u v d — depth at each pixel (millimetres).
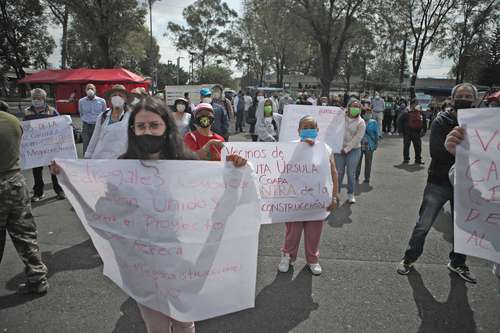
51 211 5441
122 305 3014
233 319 2836
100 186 1910
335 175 3582
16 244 3094
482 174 2471
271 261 3891
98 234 1954
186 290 1895
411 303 3086
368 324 2789
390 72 54781
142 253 1898
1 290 3232
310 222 3551
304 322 2807
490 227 2463
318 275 3564
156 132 1896
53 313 2893
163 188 1892
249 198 1963
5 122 2906
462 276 3494
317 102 16266
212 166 1919
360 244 4348
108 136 4465
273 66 60000
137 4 30391
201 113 3342
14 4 35750
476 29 34406
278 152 3406
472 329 2744
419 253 3492
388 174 8789
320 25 28031
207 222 1911
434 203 3354
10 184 2934
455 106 3162
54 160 1882
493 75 45688
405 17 31062
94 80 24594
